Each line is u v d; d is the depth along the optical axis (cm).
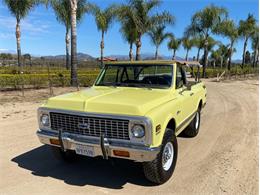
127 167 496
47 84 1869
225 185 432
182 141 661
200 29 3328
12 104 1126
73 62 1781
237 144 640
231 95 1605
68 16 2577
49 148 592
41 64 3138
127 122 373
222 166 506
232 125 830
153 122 373
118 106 387
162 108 414
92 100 411
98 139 391
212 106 1188
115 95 448
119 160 527
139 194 400
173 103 461
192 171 482
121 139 380
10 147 595
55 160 526
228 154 571
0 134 690
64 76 1986
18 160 522
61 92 1560
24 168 486
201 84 744
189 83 593
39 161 520
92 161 523
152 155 373
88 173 470
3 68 2917
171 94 485
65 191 405
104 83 564
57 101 432
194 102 636
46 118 434
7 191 402
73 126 409
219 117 949
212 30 3262
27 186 419
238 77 3700
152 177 417
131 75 546
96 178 452
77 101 414
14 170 476
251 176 466
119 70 557
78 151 408
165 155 436
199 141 662
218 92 1778
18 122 819
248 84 2545
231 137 698
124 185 428
